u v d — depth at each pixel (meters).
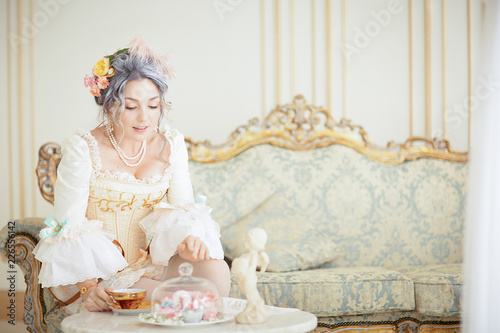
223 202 3.52
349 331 2.77
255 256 1.60
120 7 4.48
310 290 2.73
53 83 4.52
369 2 4.41
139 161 2.24
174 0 4.45
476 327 2.49
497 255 2.47
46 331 2.58
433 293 2.73
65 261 1.91
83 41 4.50
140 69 2.06
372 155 3.69
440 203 3.68
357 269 3.10
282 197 3.52
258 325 1.55
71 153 2.08
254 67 4.41
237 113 4.39
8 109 4.53
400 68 4.39
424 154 3.73
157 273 2.09
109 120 2.19
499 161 2.50
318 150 3.66
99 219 2.21
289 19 4.43
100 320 1.66
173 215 2.08
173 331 1.49
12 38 4.53
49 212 4.54
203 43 4.42
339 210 3.60
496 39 2.61
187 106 4.38
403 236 3.63
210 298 1.60
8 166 4.54
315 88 4.41
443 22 4.40
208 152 3.58
